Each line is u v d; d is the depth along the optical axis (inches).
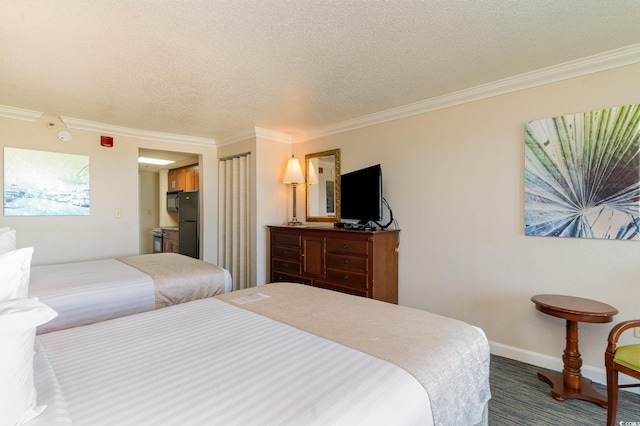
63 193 135.3
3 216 122.6
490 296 102.7
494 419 70.4
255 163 157.2
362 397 34.5
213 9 62.2
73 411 31.9
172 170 253.9
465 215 108.0
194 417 31.1
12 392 27.7
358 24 67.9
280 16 64.7
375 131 133.4
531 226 93.9
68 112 127.9
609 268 82.7
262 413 31.7
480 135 104.4
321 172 155.9
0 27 67.1
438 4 61.2
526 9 63.0
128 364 42.3
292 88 103.5
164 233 237.9
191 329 54.9
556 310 76.7
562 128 88.4
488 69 90.4
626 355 63.9
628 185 79.2
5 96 109.3
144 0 59.1
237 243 172.9
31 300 30.7
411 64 87.0
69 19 64.7
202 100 114.7
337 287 123.0
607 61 81.5
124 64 85.4
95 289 82.6
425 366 42.0
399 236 124.7
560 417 71.1
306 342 49.2
